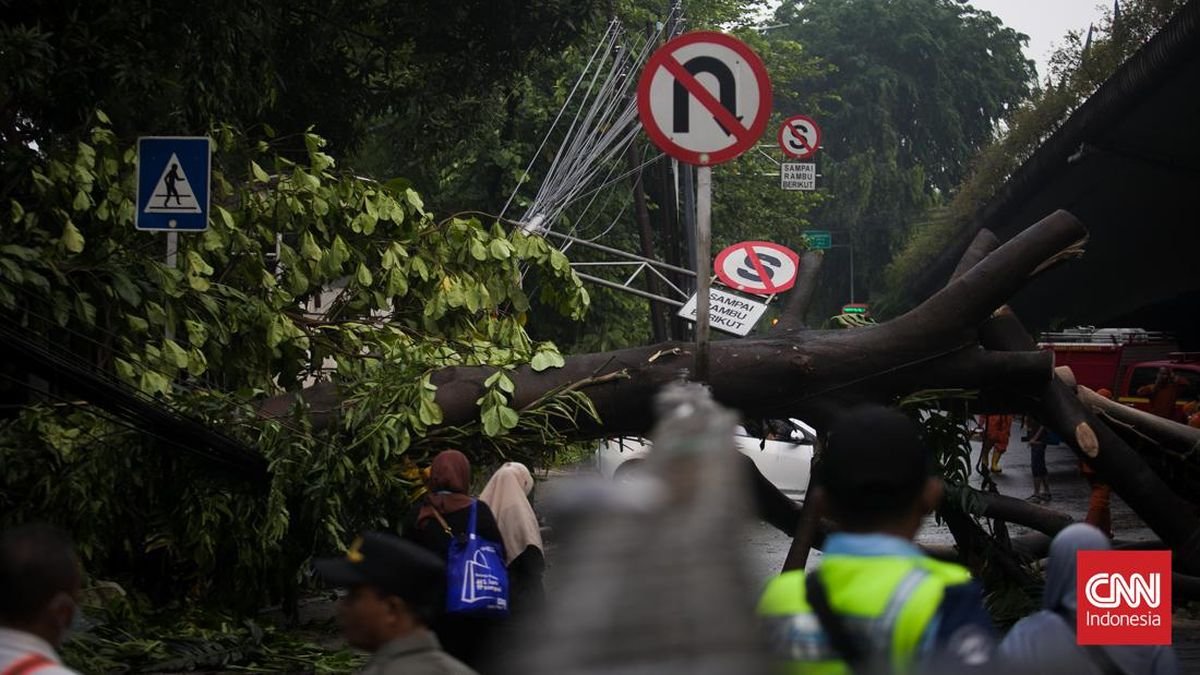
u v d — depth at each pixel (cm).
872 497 430
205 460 1480
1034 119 5031
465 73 2869
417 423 1493
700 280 1180
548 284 1827
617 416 1545
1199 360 4575
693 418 337
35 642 497
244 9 2194
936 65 11181
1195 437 1658
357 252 1758
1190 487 1703
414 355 1585
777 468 3122
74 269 1559
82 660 1311
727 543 319
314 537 1523
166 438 1437
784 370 1485
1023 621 544
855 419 446
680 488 327
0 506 1493
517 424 1531
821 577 424
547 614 317
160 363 1557
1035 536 1734
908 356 1485
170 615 1528
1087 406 1573
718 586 313
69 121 1956
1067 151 3859
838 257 10575
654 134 1204
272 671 1359
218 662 1365
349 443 1530
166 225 1602
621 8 4128
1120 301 6141
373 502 1540
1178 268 5062
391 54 2880
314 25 2720
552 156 4159
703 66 1205
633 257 3284
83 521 1474
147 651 1357
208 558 1496
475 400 1537
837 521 445
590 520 323
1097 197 4466
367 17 2803
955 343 1490
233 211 1741
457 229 1767
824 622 414
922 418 1574
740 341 1523
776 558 2162
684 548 316
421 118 2934
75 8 1917
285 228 1753
